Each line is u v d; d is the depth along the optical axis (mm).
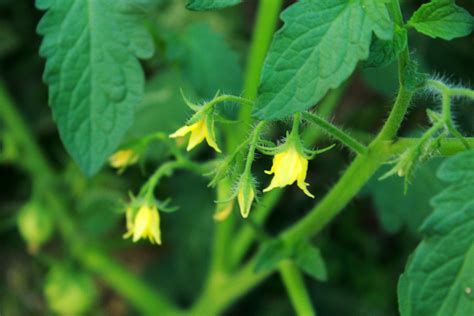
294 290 534
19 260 728
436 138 412
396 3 398
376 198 550
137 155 495
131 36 430
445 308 385
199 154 657
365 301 665
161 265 707
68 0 430
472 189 389
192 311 622
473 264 384
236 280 606
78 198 676
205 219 679
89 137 428
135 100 430
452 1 410
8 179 742
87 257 656
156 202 468
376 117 701
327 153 680
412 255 407
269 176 657
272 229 694
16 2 707
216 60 561
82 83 429
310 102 384
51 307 651
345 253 677
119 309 727
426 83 414
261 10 540
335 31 386
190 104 415
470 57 652
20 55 728
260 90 386
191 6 404
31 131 727
